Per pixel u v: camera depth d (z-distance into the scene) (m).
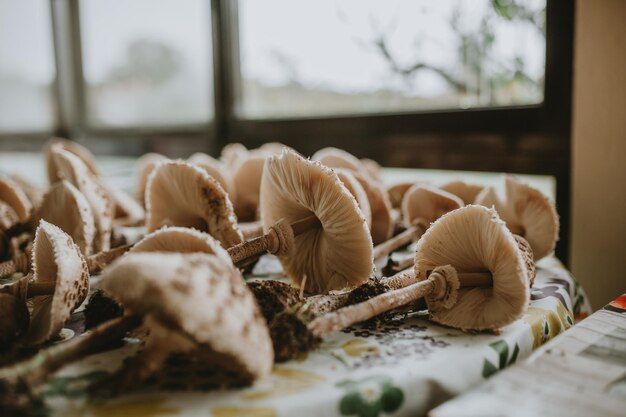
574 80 0.81
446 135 1.03
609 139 0.78
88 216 0.59
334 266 0.56
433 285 0.48
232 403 0.34
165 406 0.34
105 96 2.01
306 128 1.30
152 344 0.37
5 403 0.33
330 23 1.24
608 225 0.79
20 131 2.33
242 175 0.81
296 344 0.40
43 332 0.44
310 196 0.51
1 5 2.27
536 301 0.53
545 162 0.89
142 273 0.34
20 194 0.73
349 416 0.35
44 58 2.18
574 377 0.37
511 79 0.95
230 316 0.35
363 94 1.20
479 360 0.41
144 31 1.76
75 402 0.35
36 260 0.52
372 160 1.17
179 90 1.68
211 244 0.40
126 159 1.93
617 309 0.49
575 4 0.82
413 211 0.75
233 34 1.49
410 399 0.37
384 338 0.45
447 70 1.04
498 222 0.45
